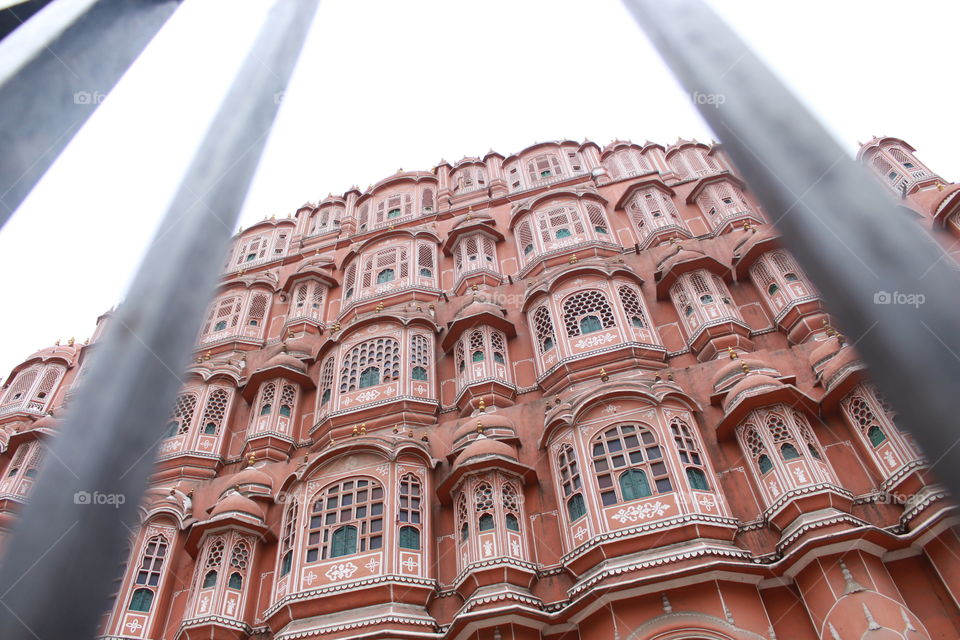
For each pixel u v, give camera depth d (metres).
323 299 27.47
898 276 2.84
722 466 15.12
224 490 18.38
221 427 21.75
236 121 4.42
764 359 17.14
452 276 26.38
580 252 24.09
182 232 3.62
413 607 14.37
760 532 13.56
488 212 29.47
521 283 23.78
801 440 14.23
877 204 3.11
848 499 13.18
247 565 16.59
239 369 23.64
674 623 12.19
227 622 15.19
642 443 15.05
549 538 15.16
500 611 12.95
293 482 17.58
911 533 11.94
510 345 21.48
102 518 2.50
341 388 21.00
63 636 2.18
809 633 11.94
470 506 15.37
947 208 19.41
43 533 2.37
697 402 16.59
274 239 33.44
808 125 3.48
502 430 17.12
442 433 18.36
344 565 15.04
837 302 2.97
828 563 12.07
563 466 15.73
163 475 20.03
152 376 2.98
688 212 26.53
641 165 30.88
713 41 4.11
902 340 2.68
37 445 22.48
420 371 21.03
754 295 20.66
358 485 16.61
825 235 3.07
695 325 19.58
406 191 33.47
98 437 2.69
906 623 10.99
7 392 28.17
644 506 13.95
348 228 32.41
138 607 16.19
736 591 12.49
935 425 2.51
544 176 31.69
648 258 23.20
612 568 12.88
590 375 18.66
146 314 3.18
